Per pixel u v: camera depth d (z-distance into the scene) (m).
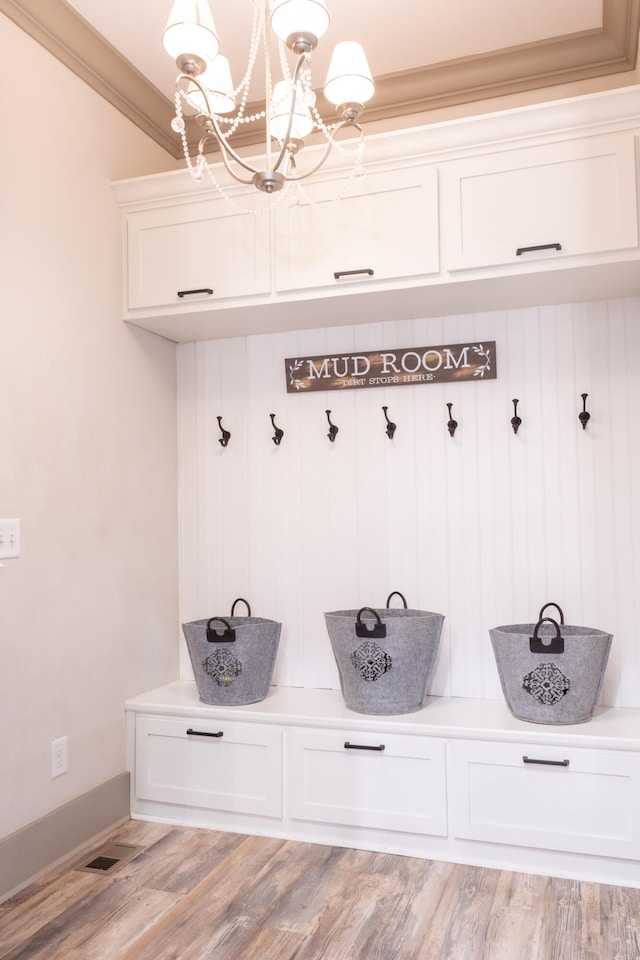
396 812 2.37
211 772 2.60
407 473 2.83
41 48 2.36
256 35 1.85
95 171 2.63
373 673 2.47
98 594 2.58
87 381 2.55
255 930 1.92
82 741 2.48
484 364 2.73
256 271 2.59
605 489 2.60
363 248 2.46
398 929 1.91
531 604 2.67
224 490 3.07
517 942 1.85
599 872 2.17
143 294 2.74
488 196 2.33
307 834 2.48
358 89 1.72
